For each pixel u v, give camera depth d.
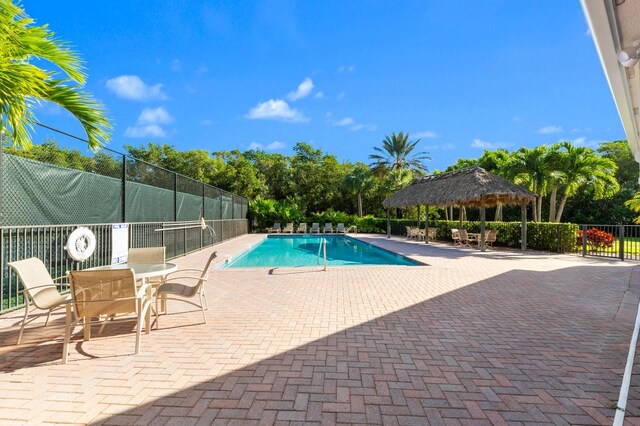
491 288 6.77
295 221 29.17
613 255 12.16
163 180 11.41
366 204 37.41
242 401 2.62
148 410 2.50
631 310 5.18
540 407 2.56
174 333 4.18
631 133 5.17
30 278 4.08
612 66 2.98
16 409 2.52
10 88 3.38
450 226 19.47
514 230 15.41
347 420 2.39
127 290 3.61
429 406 2.56
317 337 4.03
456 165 30.78
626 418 2.43
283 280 7.63
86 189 7.40
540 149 18.81
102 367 3.22
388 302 5.67
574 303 5.61
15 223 5.68
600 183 18.11
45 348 3.70
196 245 14.62
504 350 3.63
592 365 3.28
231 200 21.95
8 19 3.48
